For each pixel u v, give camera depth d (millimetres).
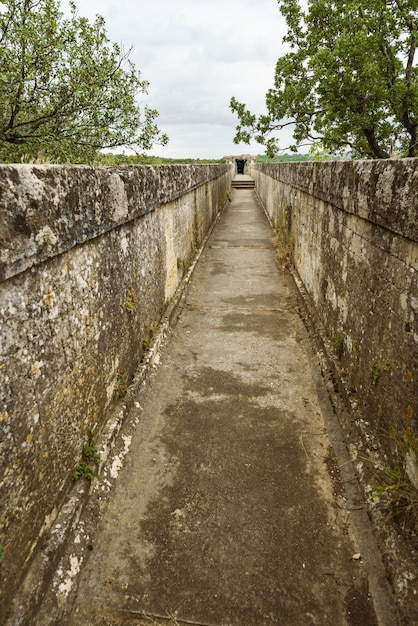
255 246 10250
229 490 2871
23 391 1919
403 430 2510
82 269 2602
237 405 3850
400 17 14961
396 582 2115
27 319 1943
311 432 3459
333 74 15031
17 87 4875
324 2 16562
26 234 1851
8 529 1820
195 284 7344
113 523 2602
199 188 9344
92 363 2826
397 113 15383
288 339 5195
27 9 4664
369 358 3178
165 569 2314
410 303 2428
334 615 2082
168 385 4188
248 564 2344
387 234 2812
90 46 5367
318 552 2410
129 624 2041
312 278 5879
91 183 2631
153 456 3203
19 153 5238
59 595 2053
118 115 5969
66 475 2449
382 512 2492
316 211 5555
